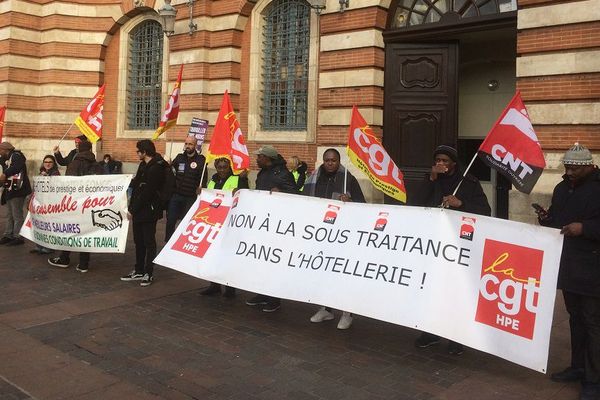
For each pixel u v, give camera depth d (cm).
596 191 416
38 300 651
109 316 597
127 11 1577
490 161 476
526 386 439
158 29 1554
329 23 1130
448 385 439
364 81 1088
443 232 482
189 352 500
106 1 1622
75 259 880
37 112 1706
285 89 1277
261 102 1320
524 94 877
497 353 436
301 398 412
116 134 1633
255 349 509
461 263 466
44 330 550
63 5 1636
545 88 856
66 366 463
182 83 1393
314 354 500
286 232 566
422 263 483
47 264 835
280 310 633
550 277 422
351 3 1099
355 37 1098
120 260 876
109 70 1653
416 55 1073
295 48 1259
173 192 759
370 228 520
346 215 539
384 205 521
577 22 826
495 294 445
